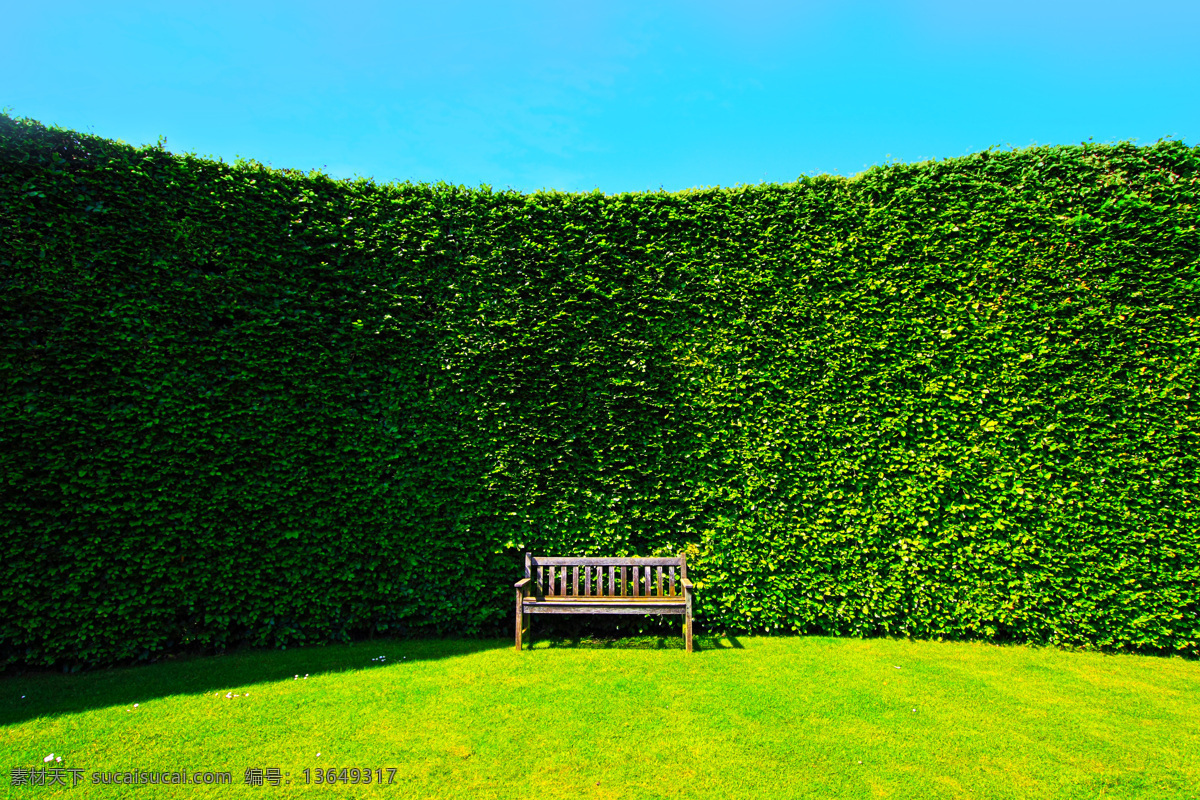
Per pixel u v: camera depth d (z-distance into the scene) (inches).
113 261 201.2
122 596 195.3
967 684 175.9
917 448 218.8
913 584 216.5
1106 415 210.7
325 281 222.7
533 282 230.4
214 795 119.6
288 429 215.2
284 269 219.0
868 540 218.5
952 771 129.1
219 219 212.4
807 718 153.0
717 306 228.8
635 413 226.4
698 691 169.8
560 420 226.2
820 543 220.2
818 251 226.7
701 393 226.2
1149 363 209.5
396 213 230.2
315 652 206.7
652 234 234.1
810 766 130.6
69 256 197.5
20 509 186.9
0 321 189.8
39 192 195.2
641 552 225.9
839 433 220.8
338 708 159.3
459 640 219.6
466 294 228.8
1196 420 205.8
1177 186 212.2
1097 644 207.9
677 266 230.8
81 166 203.5
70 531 192.9
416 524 221.8
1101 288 211.8
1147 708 161.5
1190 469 206.4
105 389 198.2
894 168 227.1
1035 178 219.8
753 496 223.3
